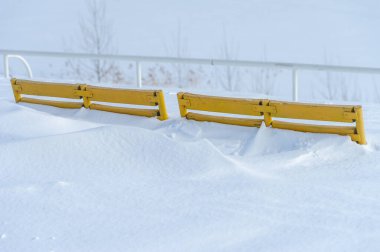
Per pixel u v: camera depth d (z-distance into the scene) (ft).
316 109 22.86
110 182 19.52
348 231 16.28
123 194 18.63
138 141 21.65
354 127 22.82
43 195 18.44
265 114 23.97
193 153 21.03
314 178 20.02
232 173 20.15
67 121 24.97
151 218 17.10
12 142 21.59
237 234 16.17
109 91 26.91
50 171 20.26
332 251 15.28
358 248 15.39
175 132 24.80
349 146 22.45
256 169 20.81
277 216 17.16
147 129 23.86
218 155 20.93
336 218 17.02
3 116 24.81
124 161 20.84
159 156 20.97
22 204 17.90
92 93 27.50
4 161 20.65
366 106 36.06
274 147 23.11
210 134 24.50
